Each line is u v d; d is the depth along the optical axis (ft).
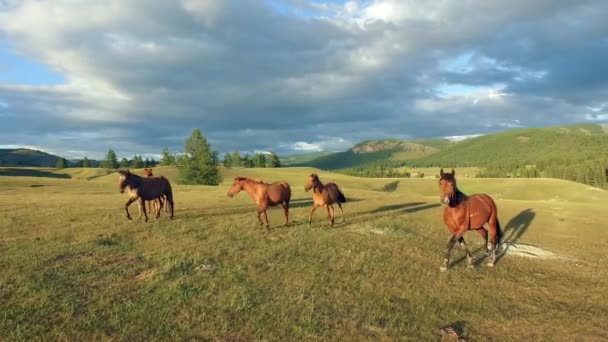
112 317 26.00
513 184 265.75
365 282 34.55
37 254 40.22
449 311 29.45
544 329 27.50
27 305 27.43
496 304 31.63
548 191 240.32
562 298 34.40
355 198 105.40
